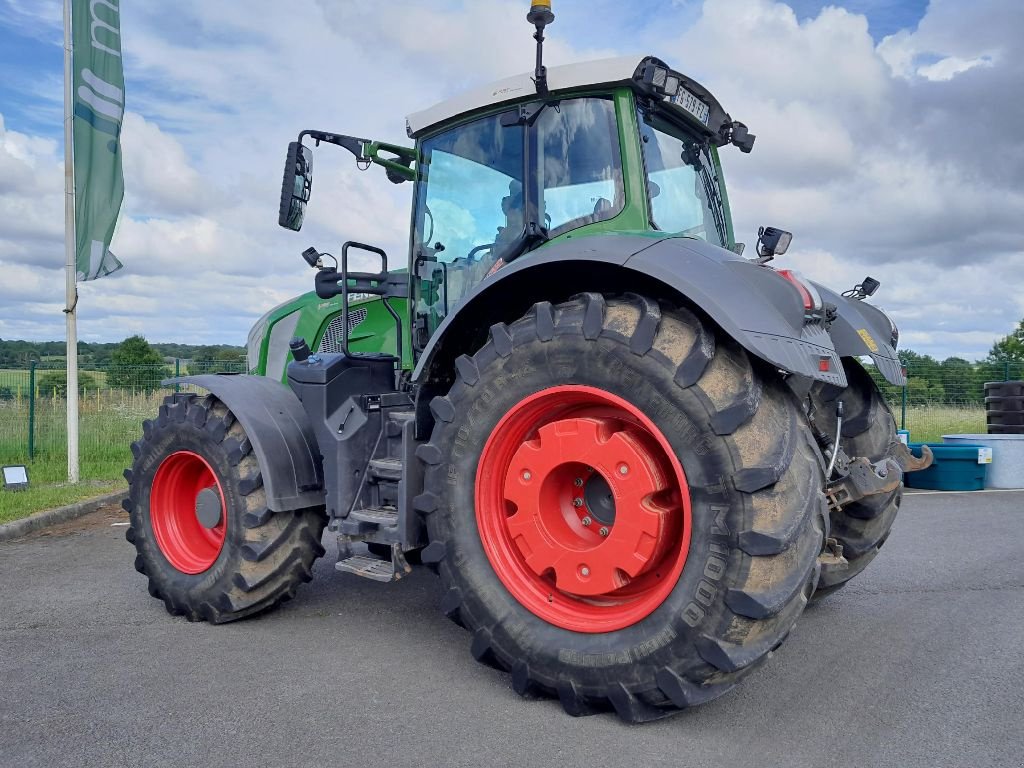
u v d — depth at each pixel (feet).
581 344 9.04
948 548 18.17
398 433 12.12
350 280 12.98
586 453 8.92
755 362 8.66
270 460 11.80
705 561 8.13
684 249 9.17
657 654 8.29
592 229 10.81
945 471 27.45
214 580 12.19
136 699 9.44
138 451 13.56
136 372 37.06
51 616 13.01
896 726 8.80
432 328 12.78
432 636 11.84
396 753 8.06
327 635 11.91
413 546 10.74
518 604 9.37
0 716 8.98
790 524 7.95
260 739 8.38
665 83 10.55
